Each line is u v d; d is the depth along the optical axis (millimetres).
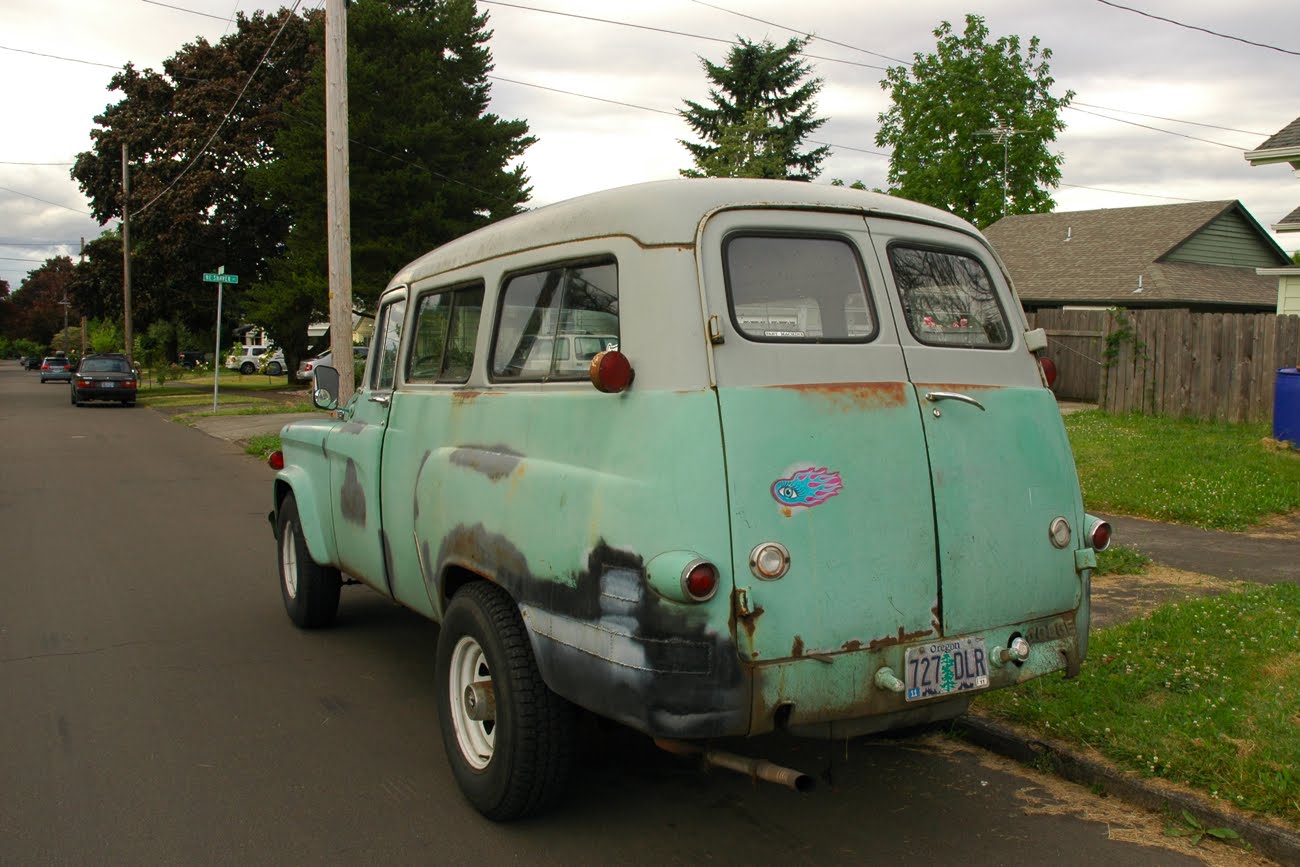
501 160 31469
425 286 4969
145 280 40031
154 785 4332
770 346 3367
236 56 37938
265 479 14430
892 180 44438
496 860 3697
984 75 41969
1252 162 15484
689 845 3822
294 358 39031
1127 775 4109
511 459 3852
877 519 3393
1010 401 3830
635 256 3418
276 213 36875
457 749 4125
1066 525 3869
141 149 40000
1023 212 41406
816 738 3355
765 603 3170
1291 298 15836
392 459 4914
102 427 23609
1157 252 25609
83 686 5598
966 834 3893
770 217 3547
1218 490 9586
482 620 3889
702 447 3158
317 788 4320
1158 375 14656
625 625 3193
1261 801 3781
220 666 5973
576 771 4520
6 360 128625
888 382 3553
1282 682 4809
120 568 8586
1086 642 3969
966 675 3553
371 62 29531
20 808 4105
